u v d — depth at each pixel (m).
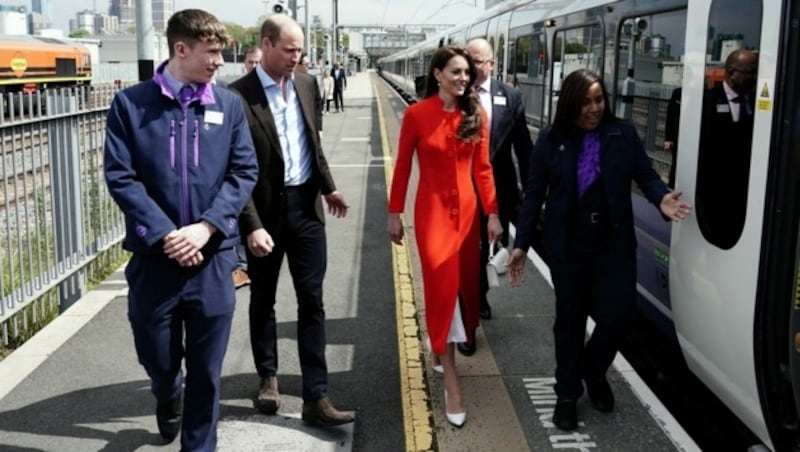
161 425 3.88
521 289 6.34
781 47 3.09
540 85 9.13
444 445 3.88
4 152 5.23
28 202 5.65
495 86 5.21
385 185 11.70
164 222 3.17
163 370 3.42
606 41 6.47
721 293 3.58
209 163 3.30
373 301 6.17
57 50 26.80
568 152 3.79
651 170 3.84
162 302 3.30
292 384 4.57
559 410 4.03
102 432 4.00
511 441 3.91
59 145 5.95
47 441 3.91
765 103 3.21
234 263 3.46
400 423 4.14
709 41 3.84
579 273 3.88
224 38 3.27
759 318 3.22
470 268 4.12
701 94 3.91
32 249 5.69
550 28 8.61
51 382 4.60
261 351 4.18
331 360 4.97
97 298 6.21
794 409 3.28
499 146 5.20
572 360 4.00
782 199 3.12
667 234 4.81
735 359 3.51
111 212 7.16
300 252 3.98
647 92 5.41
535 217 3.98
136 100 3.24
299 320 4.02
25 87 24.75
